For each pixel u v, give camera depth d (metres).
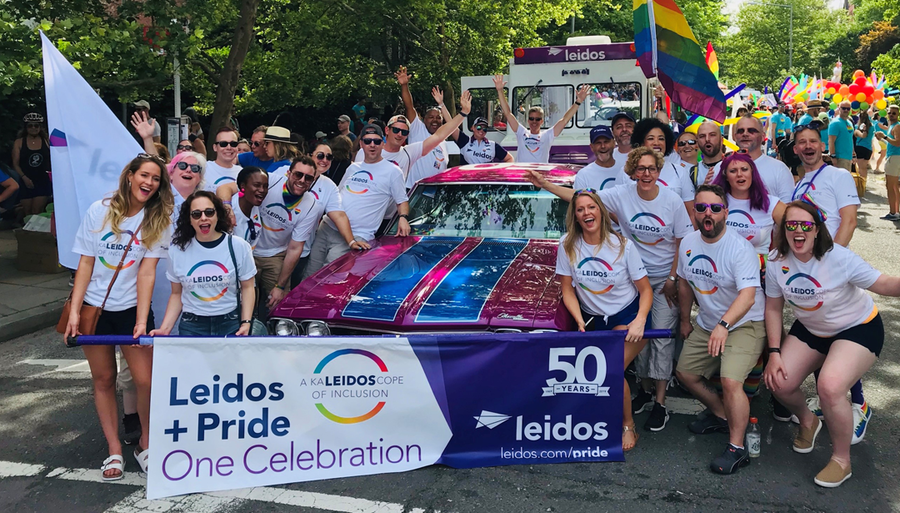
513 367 4.09
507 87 11.78
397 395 4.04
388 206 6.32
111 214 3.95
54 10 9.46
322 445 4.01
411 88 17.84
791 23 58.16
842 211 5.02
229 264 4.11
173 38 9.88
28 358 6.47
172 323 4.14
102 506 3.77
